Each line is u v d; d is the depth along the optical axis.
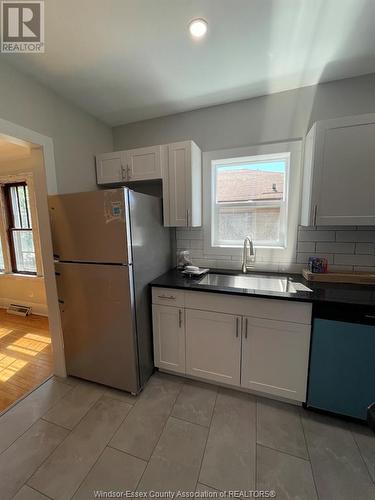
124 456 1.30
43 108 1.76
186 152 1.99
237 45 1.43
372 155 1.53
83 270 1.74
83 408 1.65
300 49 1.46
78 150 2.11
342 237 1.94
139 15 1.21
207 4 1.17
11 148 2.68
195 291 1.73
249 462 1.26
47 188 1.78
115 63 1.57
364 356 1.37
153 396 1.75
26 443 1.39
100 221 1.62
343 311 1.38
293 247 2.09
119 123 2.48
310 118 1.90
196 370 1.84
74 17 1.22
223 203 2.34
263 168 2.18
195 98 2.03
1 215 3.39
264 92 1.96
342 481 1.16
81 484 1.17
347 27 1.29
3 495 1.13
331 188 1.63
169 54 1.50
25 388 1.86
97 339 1.80
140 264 1.77
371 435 1.41
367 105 1.76
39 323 3.06
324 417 1.54
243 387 1.73
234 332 1.68
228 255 2.31
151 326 1.96
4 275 3.47
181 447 1.35
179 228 2.44
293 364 1.56
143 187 2.50
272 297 1.51
